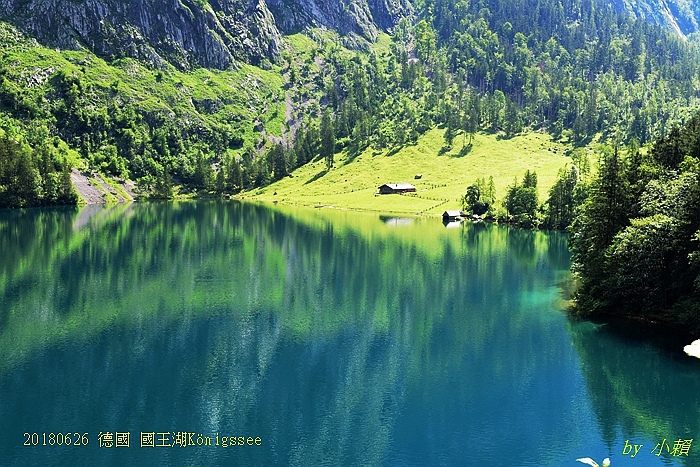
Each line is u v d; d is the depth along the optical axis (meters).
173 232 174.25
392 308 89.38
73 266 117.88
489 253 143.00
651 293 76.25
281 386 59.28
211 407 54.25
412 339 74.19
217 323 80.62
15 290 96.62
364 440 47.88
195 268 119.00
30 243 145.88
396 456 45.81
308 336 75.44
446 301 93.69
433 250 147.12
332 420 51.84
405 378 61.47
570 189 194.38
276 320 82.56
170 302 91.38
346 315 85.31
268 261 128.62
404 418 52.34
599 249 84.75
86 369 62.81
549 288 102.81
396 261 130.62
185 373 62.22
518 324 80.12
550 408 54.19
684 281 74.00
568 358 66.69
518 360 66.19
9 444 46.91
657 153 100.38
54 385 58.44
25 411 52.75
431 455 45.88
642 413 52.88
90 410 53.34
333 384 59.69
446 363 65.75
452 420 51.75
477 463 44.56
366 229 191.12
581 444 47.53
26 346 69.69
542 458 45.38
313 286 104.44
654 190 80.69
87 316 82.75
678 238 72.94
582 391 57.75
